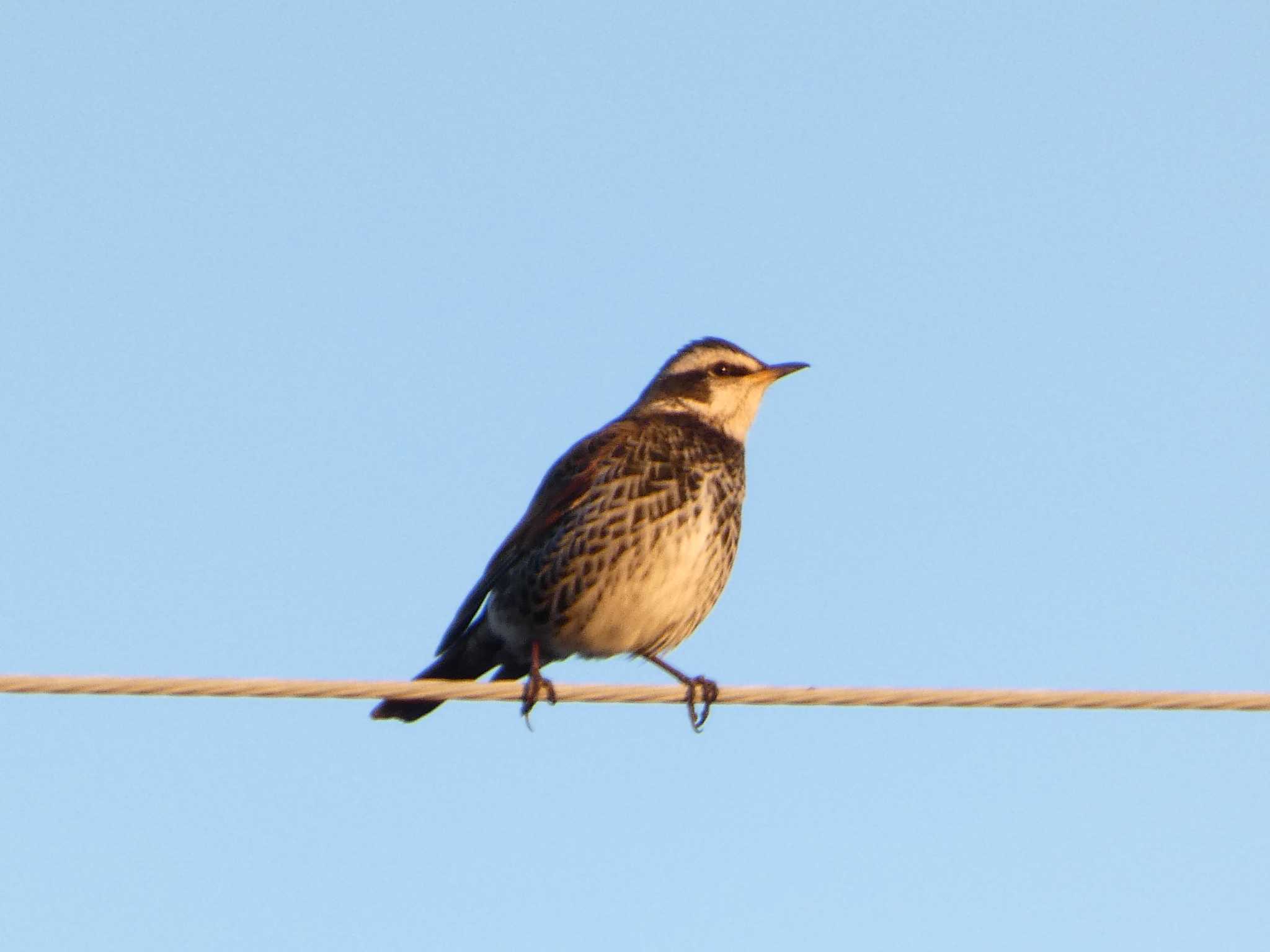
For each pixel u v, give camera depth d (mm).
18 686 9969
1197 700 10250
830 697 10523
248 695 10297
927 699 10508
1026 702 10391
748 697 10602
